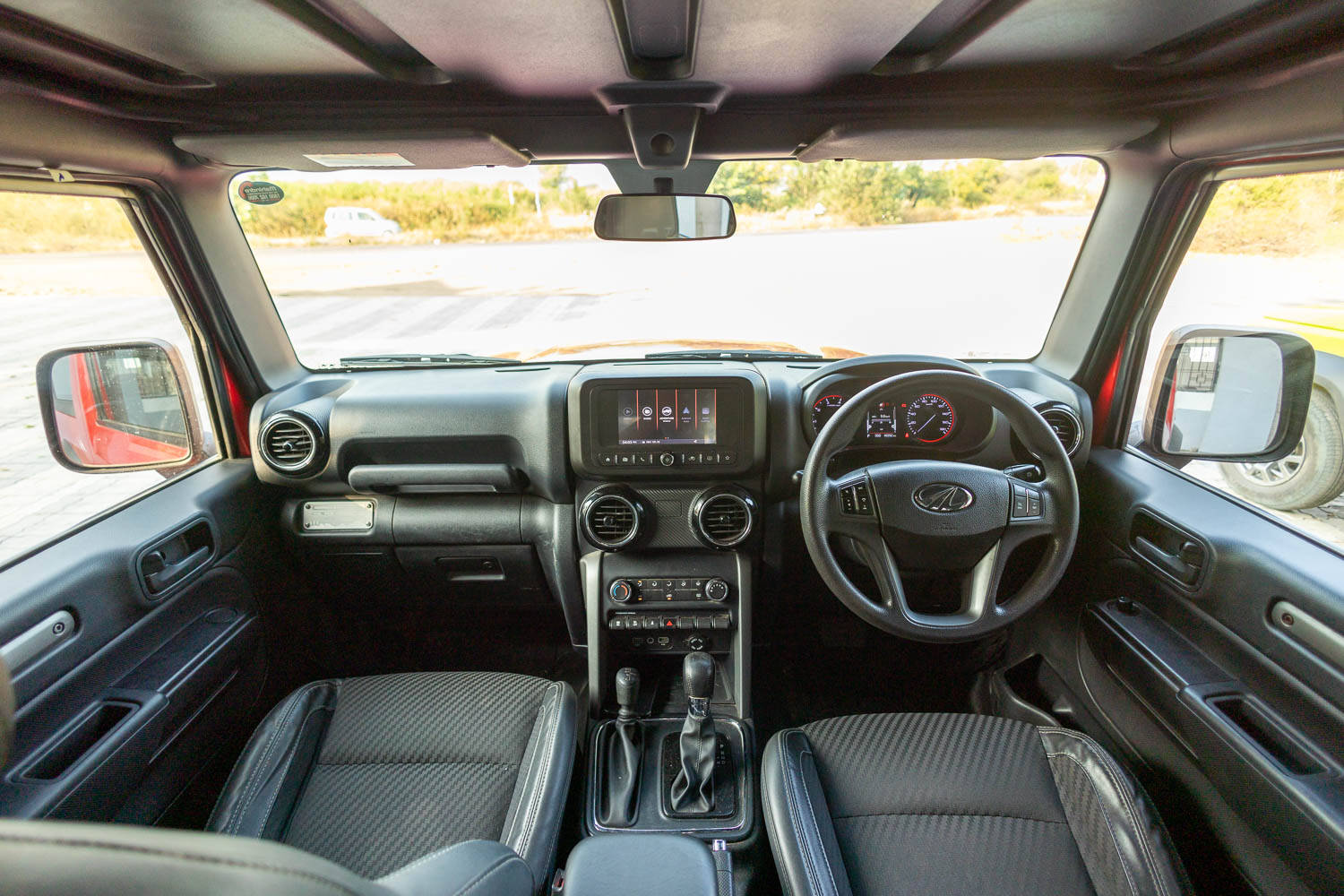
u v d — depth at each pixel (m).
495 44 1.61
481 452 2.31
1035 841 1.44
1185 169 2.09
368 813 1.59
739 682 2.25
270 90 1.92
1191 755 1.71
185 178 2.18
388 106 2.06
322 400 2.41
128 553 1.80
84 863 0.53
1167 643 1.91
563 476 2.22
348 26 1.50
